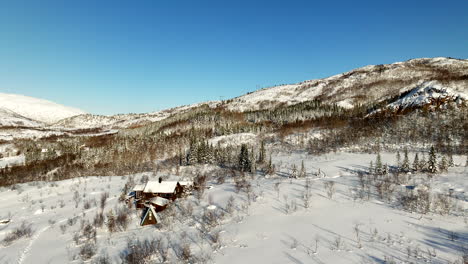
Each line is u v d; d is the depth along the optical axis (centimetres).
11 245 3403
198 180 6319
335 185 4694
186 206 4438
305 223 3262
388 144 8112
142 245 3047
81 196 5906
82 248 3069
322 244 2675
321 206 3784
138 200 4891
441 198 3434
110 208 4694
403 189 4091
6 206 5500
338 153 7931
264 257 2534
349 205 3716
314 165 6800
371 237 2711
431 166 4934
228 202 4319
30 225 4128
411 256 2280
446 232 2634
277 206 3969
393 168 5628
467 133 7519
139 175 7975
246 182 5653
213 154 9206
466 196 3488
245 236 3066
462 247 2312
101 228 3716
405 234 2702
